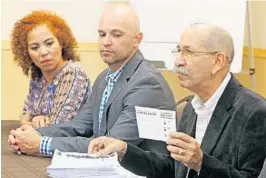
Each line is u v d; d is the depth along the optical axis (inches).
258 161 71.3
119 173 69.6
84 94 105.8
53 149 87.3
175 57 79.2
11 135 91.6
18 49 110.3
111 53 92.6
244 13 159.6
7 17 163.6
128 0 174.2
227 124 75.0
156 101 90.9
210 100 77.3
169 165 83.1
